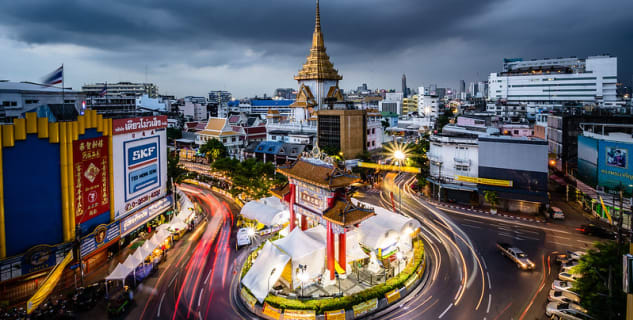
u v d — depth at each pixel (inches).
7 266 1491.1
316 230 1978.3
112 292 1674.5
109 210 1978.3
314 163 1882.4
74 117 2138.3
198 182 4010.8
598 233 2277.3
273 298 1581.0
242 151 4995.1
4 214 1513.3
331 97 4827.8
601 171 2596.0
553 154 3757.4
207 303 1624.0
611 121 3314.5
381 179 4153.5
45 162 1627.7
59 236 1683.1
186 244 2297.0
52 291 1669.5
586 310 1374.3
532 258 2012.8
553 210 2645.2
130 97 4982.8
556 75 7283.5
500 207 2918.3
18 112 2778.1
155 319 1492.4
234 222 2719.0
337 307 1503.4
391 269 1914.4
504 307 1547.7
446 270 1905.8
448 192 3203.7
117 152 2028.8
